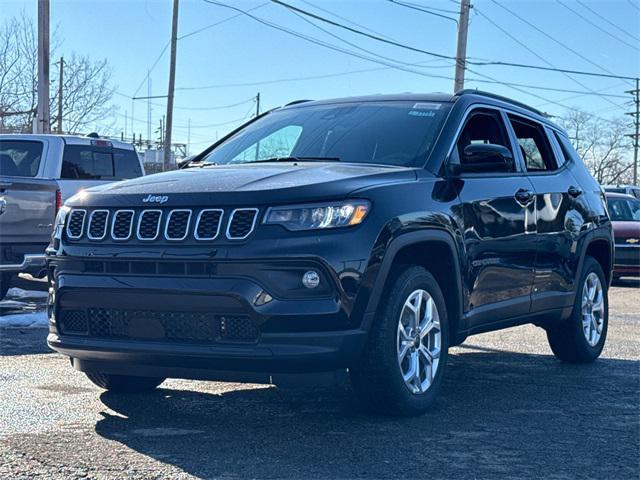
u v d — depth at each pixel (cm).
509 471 407
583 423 505
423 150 550
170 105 3097
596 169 6956
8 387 578
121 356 463
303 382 448
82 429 472
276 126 629
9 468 397
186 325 450
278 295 437
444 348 527
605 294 760
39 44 1856
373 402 492
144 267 458
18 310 1020
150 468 399
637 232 1575
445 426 489
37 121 1870
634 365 722
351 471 400
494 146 548
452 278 534
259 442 449
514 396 581
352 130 585
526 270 621
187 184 476
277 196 446
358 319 452
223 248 442
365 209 460
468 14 2167
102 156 1202
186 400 551
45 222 1016
